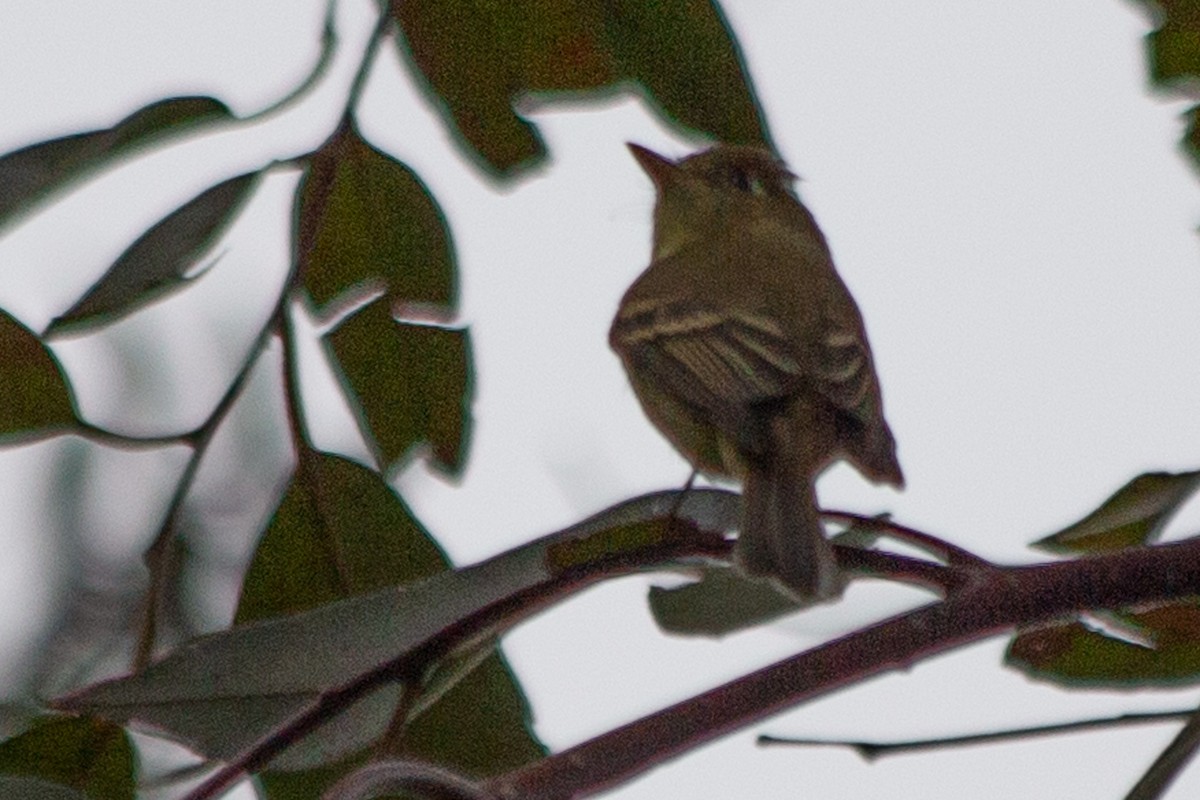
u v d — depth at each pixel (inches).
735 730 177.2
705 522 242.8
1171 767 189.5
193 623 271.0
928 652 187.6
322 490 217.3
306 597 216.5
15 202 193.6
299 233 214.5
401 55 229.8
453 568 213.5
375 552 217.8
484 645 196.1
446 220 227.9
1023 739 199.5
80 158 194.7
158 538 202.5
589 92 230.7
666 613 233.6
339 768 204.2
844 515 226.1
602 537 216.4
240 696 187.6
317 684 189.0
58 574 308.7
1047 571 192.7
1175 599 192.2
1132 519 239.1
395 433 229.9
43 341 202.5
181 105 199.8
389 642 192.4
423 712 211.5
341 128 219.1
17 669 294.8
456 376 230.4
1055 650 236.4
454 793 160.9
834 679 183.0
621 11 228.7
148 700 184.2
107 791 188.5
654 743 173.3
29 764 187.5
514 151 232.2
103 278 204.5
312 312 227.9
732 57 229.1
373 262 227.9
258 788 204.5
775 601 232.1
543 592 185.6
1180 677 234.7
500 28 227.9
